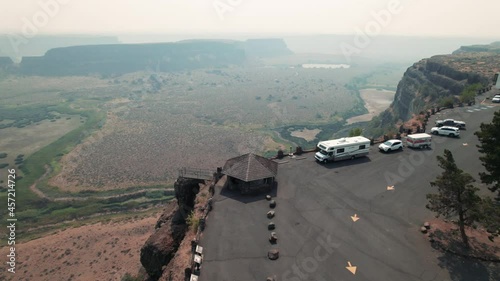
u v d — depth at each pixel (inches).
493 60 7691.9
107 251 3929.6
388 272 1402.6
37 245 4170.8
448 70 6830.7
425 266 1432.1
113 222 4756.4
